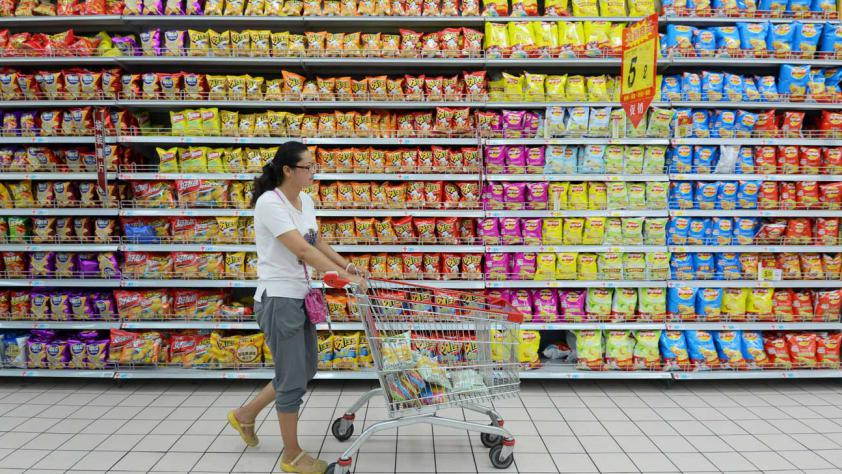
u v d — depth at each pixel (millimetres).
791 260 3467
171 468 2414
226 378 3523
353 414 2650
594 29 3379
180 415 2986
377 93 3379
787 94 3404
